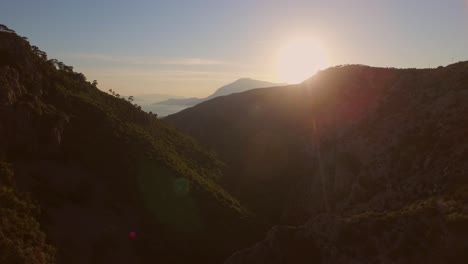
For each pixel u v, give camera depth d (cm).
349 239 3712
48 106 6122
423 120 5962
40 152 5494
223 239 5806
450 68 7275
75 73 8981
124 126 7256
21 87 5778
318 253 3903
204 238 5712
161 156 6906
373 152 6262
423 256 3156
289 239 4119
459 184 4072
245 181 8656
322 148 8138
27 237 4159
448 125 5369
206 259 5500
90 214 5209
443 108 5894
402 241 3331
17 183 4806
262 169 8900
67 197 5250
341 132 7888
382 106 7419
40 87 6319
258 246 4275
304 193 7438
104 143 6362
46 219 4703
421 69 8175
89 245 4794
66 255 4478
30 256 3881
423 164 5069
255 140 10081
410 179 4941
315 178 7456
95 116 6856
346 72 9938
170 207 5934
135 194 5875
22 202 4519
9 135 5153
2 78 5350
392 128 6388
